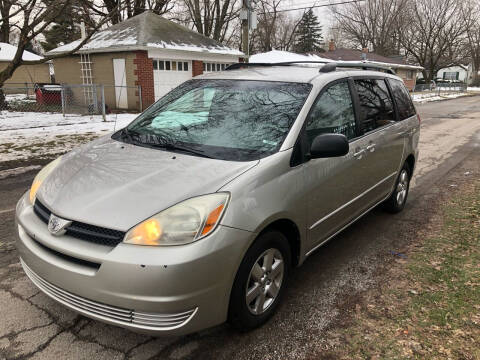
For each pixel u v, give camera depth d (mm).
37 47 46281
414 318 2961
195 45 18781
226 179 2557
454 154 9375
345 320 2947
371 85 4297
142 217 2316
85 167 2908
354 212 3898
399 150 4684
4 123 13008
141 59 16656
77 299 2369
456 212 5242
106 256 2234
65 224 2406
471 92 52844
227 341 2707
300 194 2920
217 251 2318
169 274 2188
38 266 2496
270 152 2879
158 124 3547
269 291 2838
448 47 60156
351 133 3701
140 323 2254
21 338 2668
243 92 3514
